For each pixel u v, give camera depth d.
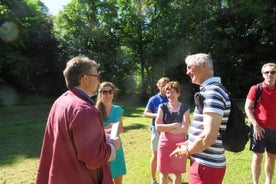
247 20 23.33
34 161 7.03
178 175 4.20
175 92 4.28
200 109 2.87
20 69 22.27
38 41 24.70
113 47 24.97
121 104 20.53
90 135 2.14
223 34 22.95
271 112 4.47
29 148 8.34
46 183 2.38
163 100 5.09
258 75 22.50
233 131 2.83
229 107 2.83
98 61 23.38
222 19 23.62
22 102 21.69
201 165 2.89
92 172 2.29
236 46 22.50
